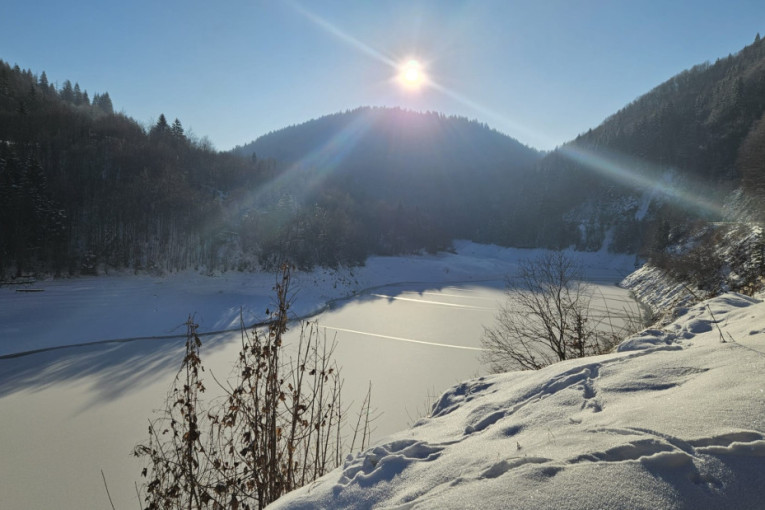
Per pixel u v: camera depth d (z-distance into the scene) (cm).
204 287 4359
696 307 589
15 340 2609
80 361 2317
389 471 250
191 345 386
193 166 7700
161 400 1752
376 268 6788
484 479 205
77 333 2814
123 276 4347
